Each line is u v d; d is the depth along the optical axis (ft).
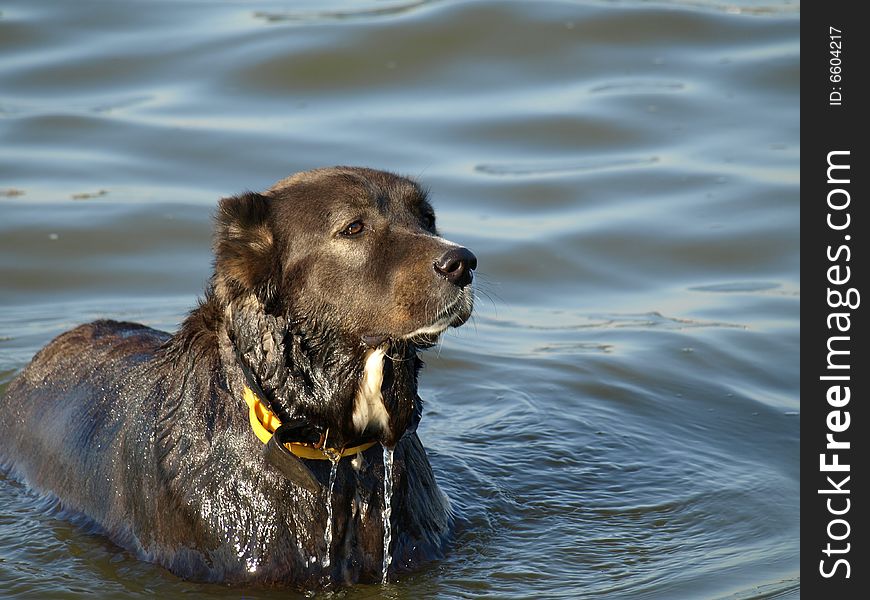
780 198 58.23
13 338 47.34
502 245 55.01
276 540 29.58
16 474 36.24
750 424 41.37
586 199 58.90
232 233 28.50
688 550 32.63
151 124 64.54
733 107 66.44
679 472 37.58
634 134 63.98
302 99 67.56
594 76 69.51
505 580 30.63
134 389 32.73
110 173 60.49
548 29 73.05
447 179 59.98
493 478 36.83
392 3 77.36
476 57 70.85
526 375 44.88
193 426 30.19
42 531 32.63
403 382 29.04
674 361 45.98
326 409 28.73
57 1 77.51
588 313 50.55
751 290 51.93
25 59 70.90
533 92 68.13
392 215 28.60
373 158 61.26
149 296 51.67
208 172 60.34
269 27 73.87
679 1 77.87
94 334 37.65
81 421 34.09
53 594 29.58
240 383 29.48
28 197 58.39
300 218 28.55
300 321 28.48
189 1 78.84
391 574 30.48
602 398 43.11
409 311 27.73
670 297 51.72
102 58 71.10
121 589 29.78
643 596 29.94
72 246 54.85
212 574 29.94
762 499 35.73
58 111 65.92
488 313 50.62
